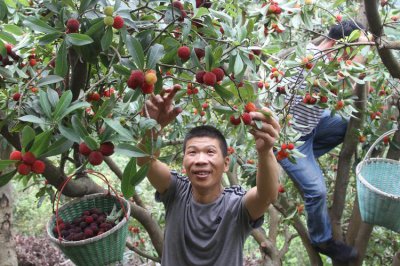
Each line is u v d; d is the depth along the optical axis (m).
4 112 1.39
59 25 1.16
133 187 1.13
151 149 1.11
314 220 2.52
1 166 1.02
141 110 1.28
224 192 1.68
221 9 1.93
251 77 2.07
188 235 1.63
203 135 1.58
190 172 1.57
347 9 2.86
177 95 1.60
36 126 1.21
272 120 1.39
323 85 2.04
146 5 1.27
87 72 1.46
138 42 1.10
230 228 1.59
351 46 1.88
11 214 2.53
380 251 3.33
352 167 2.96
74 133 1.04
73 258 1.41
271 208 3.32
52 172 1.56
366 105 2.40
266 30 1.87
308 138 2.49
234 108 1.37
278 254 3.14
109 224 1.47
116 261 1.47
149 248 3.41
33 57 1.63
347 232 2.69
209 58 1.20
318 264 2.84
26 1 1.43
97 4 1.26
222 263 1.56
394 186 2.23
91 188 1.71
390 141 2.41
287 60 2.03
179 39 1.35
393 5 2.49
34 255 4.30
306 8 2.10
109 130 1.08
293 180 2.49
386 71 2.33
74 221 1.56
